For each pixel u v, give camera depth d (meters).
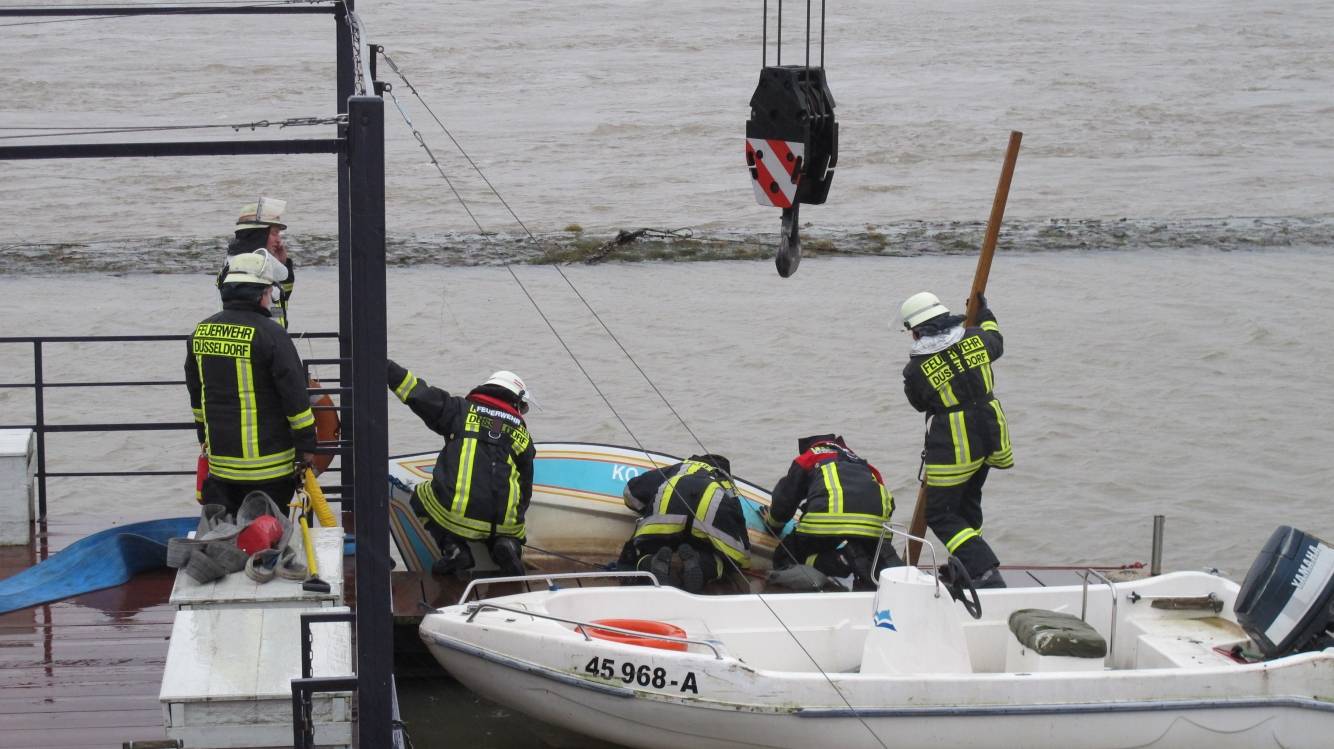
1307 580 15.81
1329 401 36.16
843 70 110.56
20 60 108.19
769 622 17.20
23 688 13.96
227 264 15.99
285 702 11.41
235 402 14.40
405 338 41.72
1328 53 117.94
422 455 20.52
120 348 40.03
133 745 11.30
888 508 18.86
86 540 17.11
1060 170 74.75
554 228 59.75
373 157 8.88
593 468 20.83
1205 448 32.91
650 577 17.39
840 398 36.34
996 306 46.25
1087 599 17.36
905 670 15.99
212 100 91.00
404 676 18.66
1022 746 15.46
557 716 16.22
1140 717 15.44
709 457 19.50
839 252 55.94
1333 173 73.81
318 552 14.20
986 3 161.38
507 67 110.88
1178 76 106.25
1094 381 37.66
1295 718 15.58
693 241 57.31
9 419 33.88
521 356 40.06
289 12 17.30
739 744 15.66
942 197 67.94
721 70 109.25
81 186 68.12
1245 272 51.47
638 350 40.75
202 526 14.02
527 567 19.94
